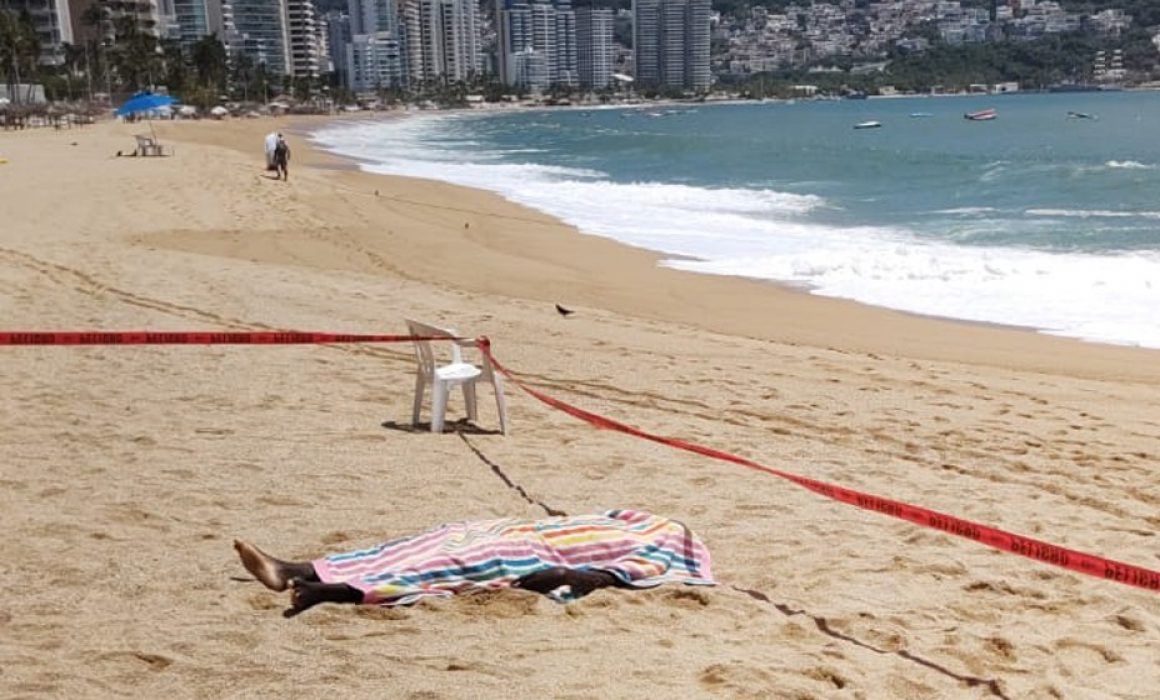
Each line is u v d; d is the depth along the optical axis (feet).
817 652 14.80
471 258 62.54
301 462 23.02
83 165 115.03
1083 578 18.34
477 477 22.48
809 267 58.75
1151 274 53.88
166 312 40.73
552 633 14.79
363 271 57.21
